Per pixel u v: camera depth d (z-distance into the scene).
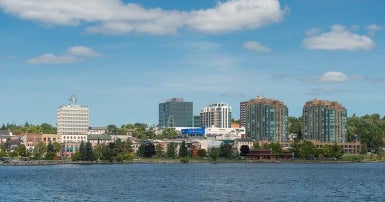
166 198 187.25
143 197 190.12
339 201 179.88
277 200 181.00
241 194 198.88
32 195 196.50
